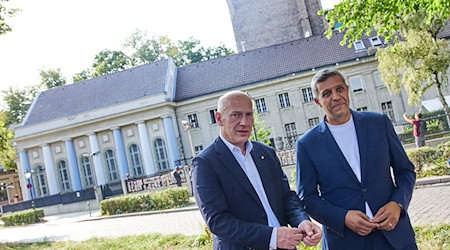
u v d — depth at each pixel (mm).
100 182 43781
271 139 41188
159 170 42281
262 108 41750
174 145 41906
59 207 34188
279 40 53031
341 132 3889
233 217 3379
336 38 42812
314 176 3916
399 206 3602
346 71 40156
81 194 33438
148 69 46938
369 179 3725
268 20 53281
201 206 3457
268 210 3564
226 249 3492
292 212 3637
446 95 37562
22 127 45688
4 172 61438
